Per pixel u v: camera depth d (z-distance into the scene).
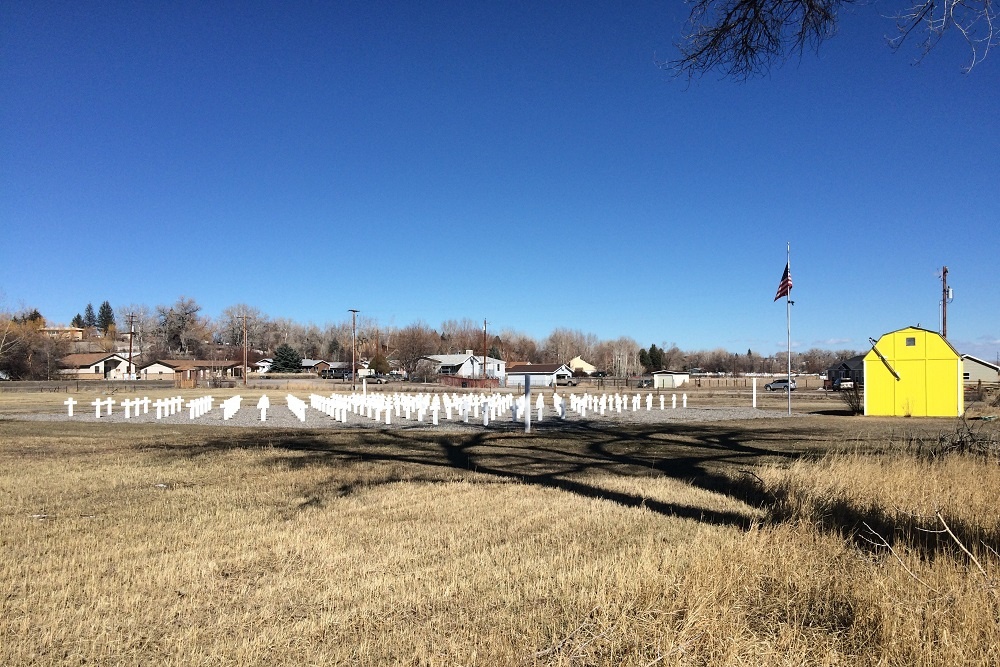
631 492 10.38
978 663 4.04
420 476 12.16
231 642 4.68
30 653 4.51
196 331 143.38
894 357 29.73
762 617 4.94
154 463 13.80
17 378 93.12
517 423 25.84
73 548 7.10
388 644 4.67
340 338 172.50
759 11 7.75
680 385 83.00
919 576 5.32
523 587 5.80
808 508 8.17
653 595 5.15
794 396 55.34
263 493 10.34
